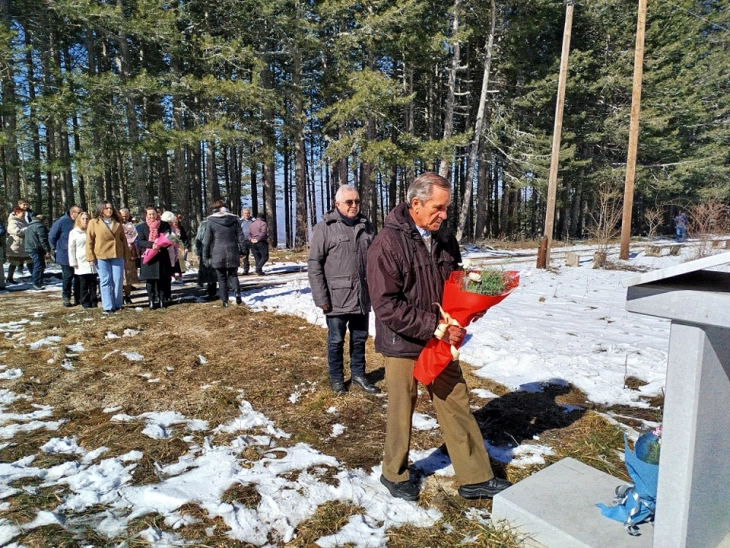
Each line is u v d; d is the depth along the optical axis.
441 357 2.26
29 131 17.25
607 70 23.92
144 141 15.06
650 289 1.68
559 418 3.57
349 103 16.34
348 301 3.99
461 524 2.34
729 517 1.94
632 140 13.70
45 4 14.40
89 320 6.68
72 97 13.77
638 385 4.30
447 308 2.24
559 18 23.03
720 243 14.16
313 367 4.75
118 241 7.29
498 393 4.07
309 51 18.38
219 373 4.55
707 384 1.66
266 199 20.84
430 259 2.41
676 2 25.62
